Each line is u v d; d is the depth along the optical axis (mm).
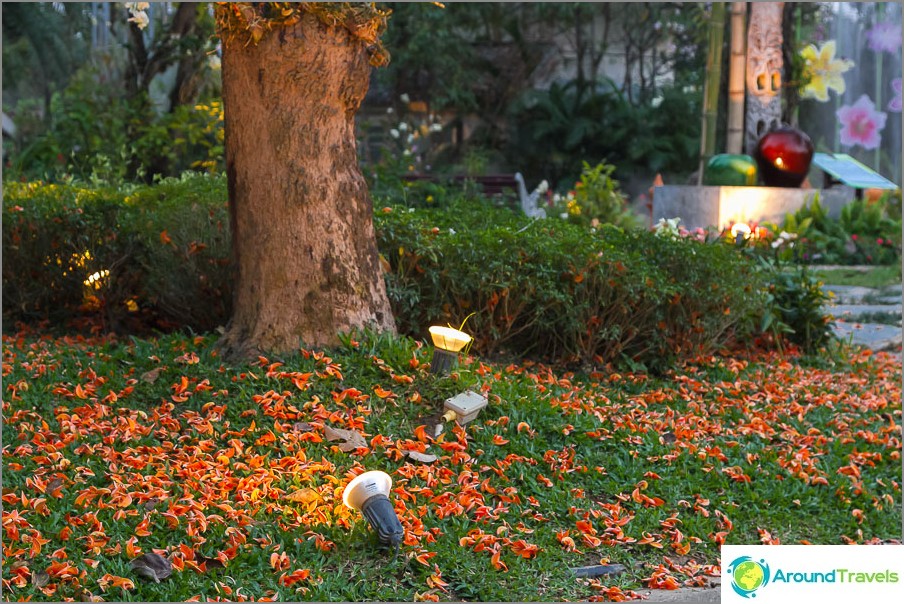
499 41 23609
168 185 7629
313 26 5145
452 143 22875
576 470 4656
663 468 4898
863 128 21281
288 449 4379
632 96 24203
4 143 16016
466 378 5082
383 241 6281
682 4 22609
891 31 22531
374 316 5492
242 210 5383
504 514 4160
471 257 6262
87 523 3656
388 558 3637
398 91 22016
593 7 22891
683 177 22703
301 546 3639
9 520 3541
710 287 6805
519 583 3625
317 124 5281
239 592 3295
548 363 6582
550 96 23047
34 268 7395
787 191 14219
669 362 6691
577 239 6555
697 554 4156
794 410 6254
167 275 6684
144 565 3408
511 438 4762
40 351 6211
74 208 7469
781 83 15383
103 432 4586
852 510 4871
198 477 4074
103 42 18328
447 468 4406
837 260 13562
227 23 5141
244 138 5312
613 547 4047
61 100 15383
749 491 4801
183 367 5234
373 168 14297
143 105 15016
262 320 5332
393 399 4848
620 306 6434
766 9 14758
